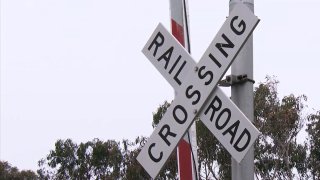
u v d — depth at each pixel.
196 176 5.43
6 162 37.47
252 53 5.29
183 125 4.94
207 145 26.83
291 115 26.78
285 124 26.88
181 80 5.04
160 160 4.99
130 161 30.81
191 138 5.45
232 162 5.16
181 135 4.94
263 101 27.11
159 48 5.19
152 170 5.01
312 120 29.02
